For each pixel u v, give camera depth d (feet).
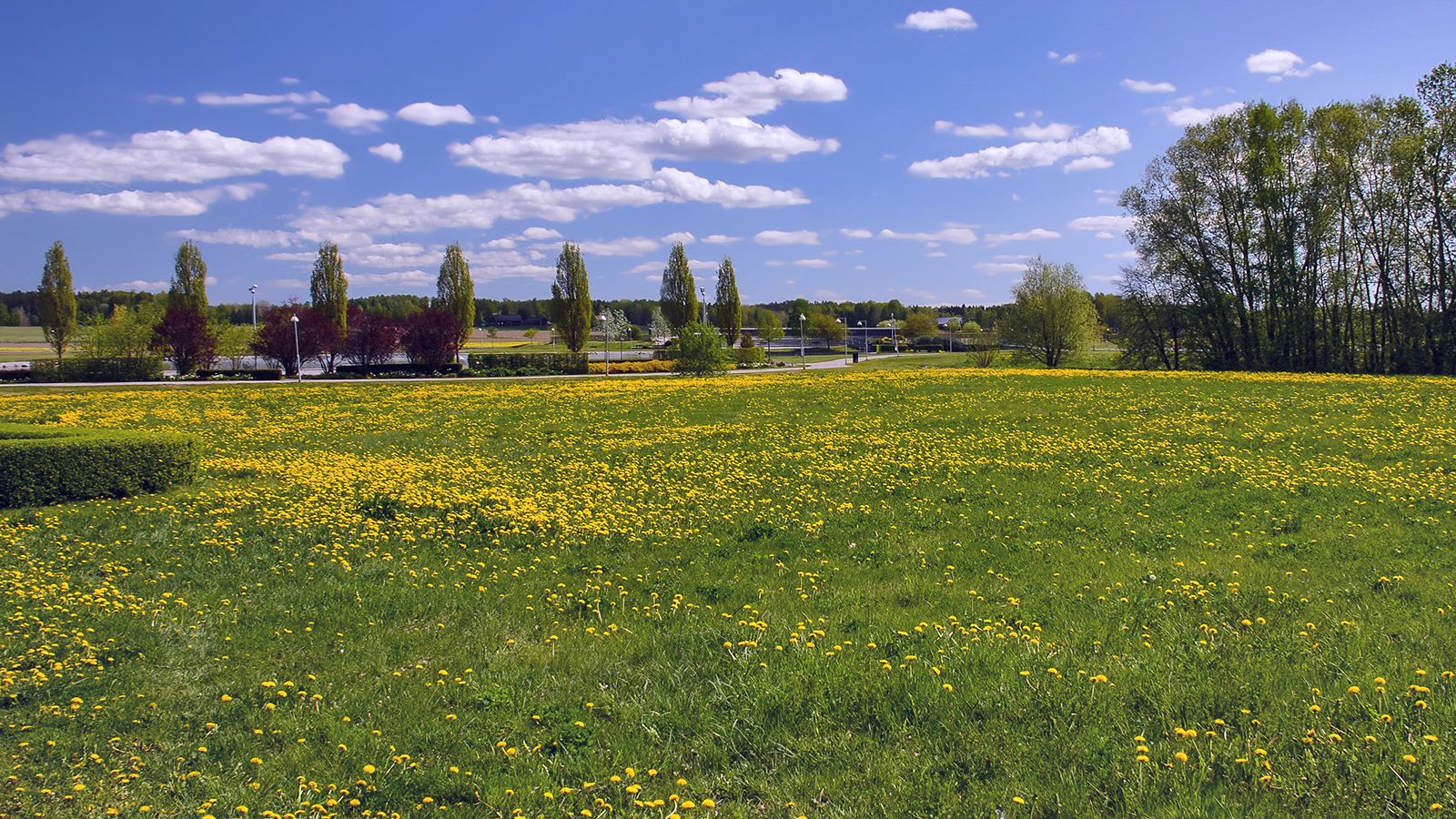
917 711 20.59
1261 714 19.58
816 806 17.04
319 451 76.74
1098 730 19.13
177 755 20.02
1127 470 57.77
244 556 39.42
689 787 18.03
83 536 43.42
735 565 37.17
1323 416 82.64
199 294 277.64
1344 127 170.81
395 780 18.51
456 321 256.11
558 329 298.97
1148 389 118.21
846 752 19.03
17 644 27.14
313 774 19.03
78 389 168.35
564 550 40.29
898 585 33.37
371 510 48.55
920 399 113.39
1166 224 192.95
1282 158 180.55
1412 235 169.17
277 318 244.83
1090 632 26.20
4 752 20.07
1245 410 88.94
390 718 21.91
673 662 25.23
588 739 20.20
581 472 63.26
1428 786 15.99
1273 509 44.68
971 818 16.25
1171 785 16.61
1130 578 32.94
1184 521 42.96
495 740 20.48
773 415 101.19
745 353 288.10
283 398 140.36
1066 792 16.75
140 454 54.90
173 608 31.58
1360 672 21.81
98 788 18.26
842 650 24.97
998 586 32.83
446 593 33.35
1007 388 127.24
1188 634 25.77
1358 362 179.22
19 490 50.16
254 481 59.57
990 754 18.45
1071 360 250.98
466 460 71.41
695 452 72.43
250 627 29.60
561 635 28.22
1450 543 36.06
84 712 22.38
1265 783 16.56
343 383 191.11
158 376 209.87
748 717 20.81
